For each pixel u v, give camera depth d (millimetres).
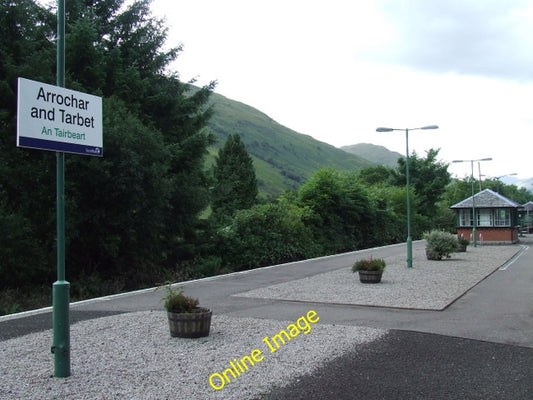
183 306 8508
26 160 16234
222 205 42188
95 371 6500
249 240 23922
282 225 26047
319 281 16250
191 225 22406
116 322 9734
